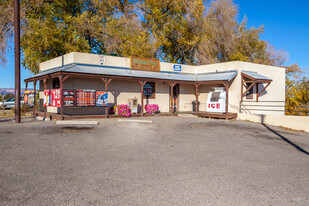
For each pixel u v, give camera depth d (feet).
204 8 93.56
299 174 16.88
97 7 89.66
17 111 37.52
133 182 14.07
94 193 12.39
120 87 51.85
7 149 20.42
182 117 52.80
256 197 12.64
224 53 100.48
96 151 20.89
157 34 93.91
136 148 22.57
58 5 80.18
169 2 95.35
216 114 54.39
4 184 13.10
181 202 11.72
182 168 17.07
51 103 42.09
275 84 67.05
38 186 13.01
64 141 24.21
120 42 84.84
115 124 37.40
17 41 37.58
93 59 48.21
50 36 68.13
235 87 55.47
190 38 97.30
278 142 29.22
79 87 45.98
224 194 12.84
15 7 37.60
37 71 69.67
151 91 57.57
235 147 25.02
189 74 63.93
